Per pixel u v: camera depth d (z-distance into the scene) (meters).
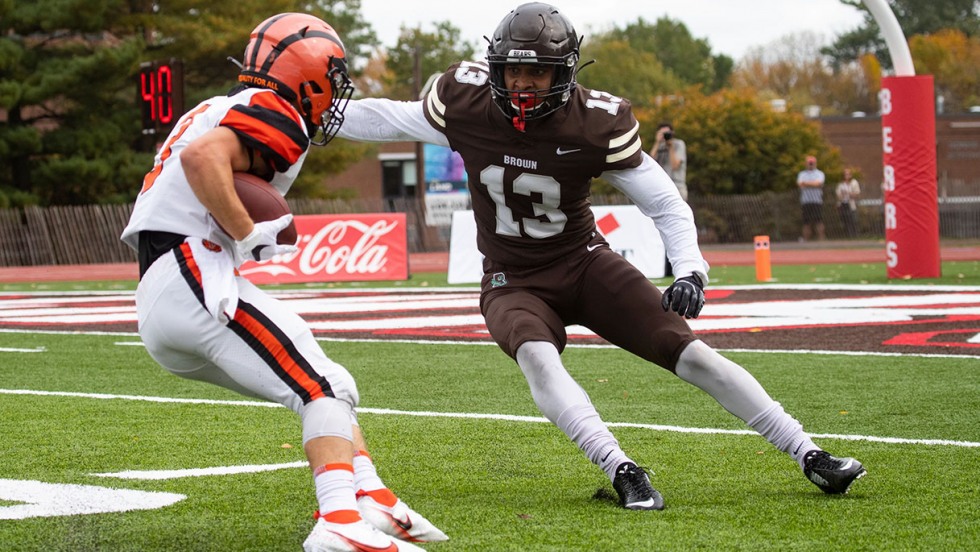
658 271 27.30
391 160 74.38
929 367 13.06
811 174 53.97
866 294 22.45
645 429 9.79
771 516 6.84
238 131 5.98
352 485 5.95
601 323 7.82
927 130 25.36
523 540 6.36
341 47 6.52
